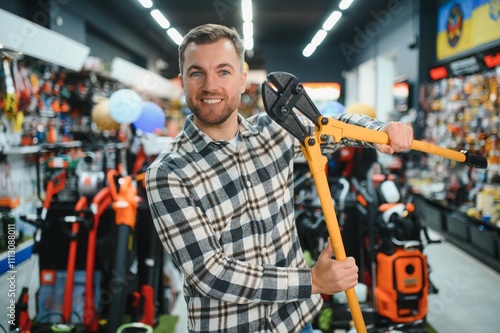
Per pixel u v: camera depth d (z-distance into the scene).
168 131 8.44
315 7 8.95
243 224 1.18
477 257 4.87
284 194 1.28
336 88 13.48
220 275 1.05
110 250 3.31
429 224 6.34
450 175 6.53
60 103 6.82
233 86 1.15
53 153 6.02
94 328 3.10
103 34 10.45
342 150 3.66
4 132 5.25
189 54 1.14
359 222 3.33
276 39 13.84
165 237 1.10
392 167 5.50
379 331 2.97
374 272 3.08
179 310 3.68
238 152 1.22
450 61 6.56
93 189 3.22
